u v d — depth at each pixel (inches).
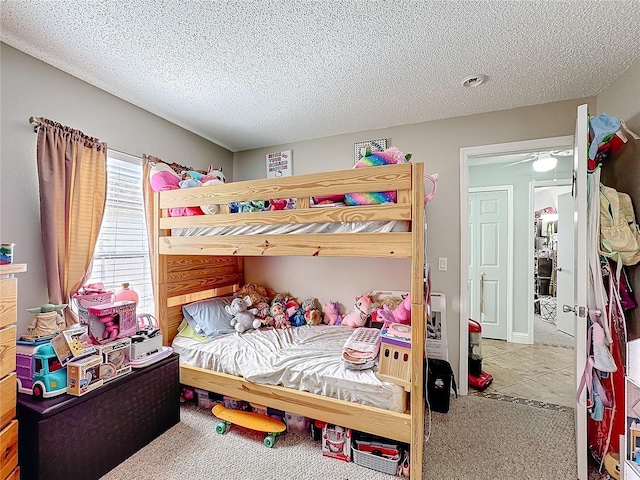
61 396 61.7
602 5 55.9
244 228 82.4
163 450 74.1
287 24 61.9
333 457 71.9
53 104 76.9
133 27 63.0
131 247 98.3
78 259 79.4
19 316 70.1
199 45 68.8
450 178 107.0
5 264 54.1
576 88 86.7
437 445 76.4
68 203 76.8
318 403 72.9
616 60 73.1
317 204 77.1
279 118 108.7
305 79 83.0
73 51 71.0
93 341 69.5
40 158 71.7
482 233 169.8
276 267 133.7
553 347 154.3
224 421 82.4
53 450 57.3
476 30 63.4
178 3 56.4
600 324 66.8
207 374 87.6
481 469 68.1
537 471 67.5
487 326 169.5
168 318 101.3
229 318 109.7
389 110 101.8
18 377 63.0
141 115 100.3
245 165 144.0
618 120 66.5
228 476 65.7
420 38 66.1
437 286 108.0
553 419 88.5
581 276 66.3
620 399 67.5
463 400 100.6
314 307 122.6
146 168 99.7
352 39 66.6
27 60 71.7
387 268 115.2
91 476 63.4
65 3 56.3
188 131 119.6
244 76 81.7
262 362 82.9
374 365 74.5
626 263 69.6
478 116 103.9
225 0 55.6
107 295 80.0
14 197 69.4
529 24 61.3
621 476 56.4
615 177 80.8
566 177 152.2
